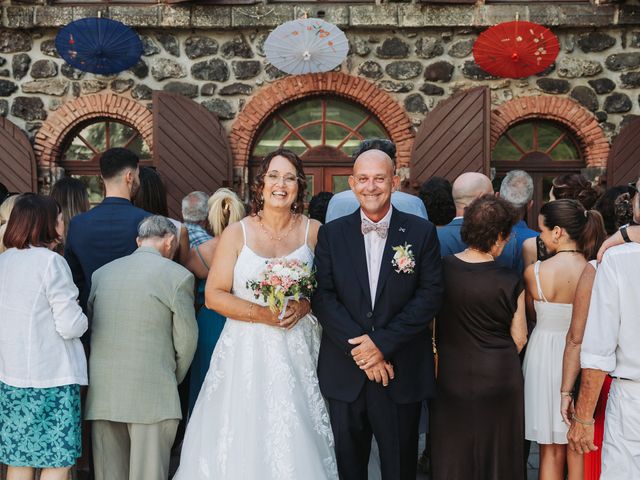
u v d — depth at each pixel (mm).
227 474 2795
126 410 2936
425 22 6770
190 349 3072
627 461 2395
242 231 3020
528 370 3031
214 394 2967
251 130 6953
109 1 6973
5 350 2844
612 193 3500
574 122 6895
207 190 6828
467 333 2869
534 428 2980
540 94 6941
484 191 3537
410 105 6941
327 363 2939
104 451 3049
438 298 2807
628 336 2377
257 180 3035
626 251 2391
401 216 2953
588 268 2658
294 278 2768
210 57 6977
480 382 2846
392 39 6910
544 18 6723
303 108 7133
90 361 3021
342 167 7148
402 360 2877
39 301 2857
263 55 6941
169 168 6789
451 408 2904
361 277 2867
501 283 2805
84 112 6996
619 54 6863
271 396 2865
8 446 2840
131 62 6434
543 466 3068
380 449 2877
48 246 3047
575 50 6902
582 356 2469
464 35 6891
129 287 2986
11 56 7027
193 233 3900
